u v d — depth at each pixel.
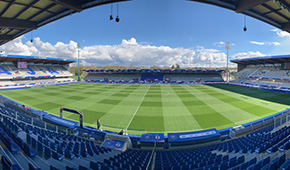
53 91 33.34
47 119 12.73
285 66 42.16
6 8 6.23
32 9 6.82
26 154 5.59
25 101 22.89
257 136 9.71
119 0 5.65
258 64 51.66
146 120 14.71
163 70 58.16
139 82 54.97
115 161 5.89
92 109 18.44
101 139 10.55
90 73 68.00
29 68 52.97
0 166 3.77
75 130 11.59
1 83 42.16
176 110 18.02
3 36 10.39
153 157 7.39
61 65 64.62
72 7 5.77
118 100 23.56
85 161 5.96
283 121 13.45
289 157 5.63
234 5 6.21
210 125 13.44
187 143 9.46
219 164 5.34
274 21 7.85
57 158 5.67
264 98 24.77
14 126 8.71
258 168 4.69
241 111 17.41
